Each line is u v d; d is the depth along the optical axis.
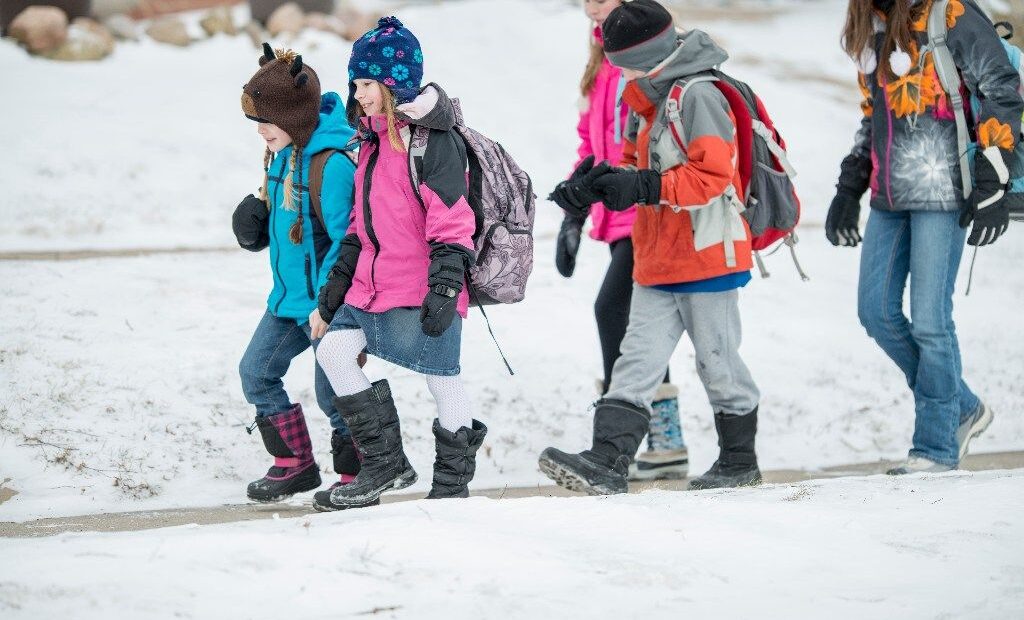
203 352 18.11
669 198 12.06
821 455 17.81
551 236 27.84
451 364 11.62
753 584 8.17
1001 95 13.19
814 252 28.58
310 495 14.32
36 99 34.25
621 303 14.65
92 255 22.75
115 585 7.48
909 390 20.47
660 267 12.84
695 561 8.64
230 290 21.42
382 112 11.40
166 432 15.45
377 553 8.29
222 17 44.34
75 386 16.30
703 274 12.60
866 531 9.57
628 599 7.73
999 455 17.50
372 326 11.45
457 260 10.93
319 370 12.74
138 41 42.38
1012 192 13.38
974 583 8.25
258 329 13.13
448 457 11.73
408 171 11.22
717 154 12.11
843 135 40.75
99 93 35.84
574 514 9.78
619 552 8.78
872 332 14.70
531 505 10.12
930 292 13.99
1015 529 9.60
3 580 7.54
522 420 17.61
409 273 11.38
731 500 10.66
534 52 46.06
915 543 9.20
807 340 22.36
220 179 29.95
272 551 8.21
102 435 15.12
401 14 51.06
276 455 13.34
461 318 11.74
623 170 12.17
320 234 12.62
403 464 12.01
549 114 39.66
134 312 19.55
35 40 38.88
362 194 11.55
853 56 14.23
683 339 21.48
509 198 11.59
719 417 13.48
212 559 7.99
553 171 34.62
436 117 11.05
